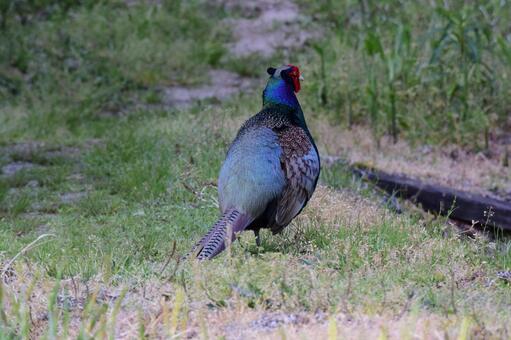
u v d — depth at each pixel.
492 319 7.21
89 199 12.73
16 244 10.33
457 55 17.55
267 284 7.95
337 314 7.35
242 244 9.55
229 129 15.65
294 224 10.52
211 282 8.09
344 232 10.06
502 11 19.31
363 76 18.22
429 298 7.76
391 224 10.60
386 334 6.53
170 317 7.38
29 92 19.06
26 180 13.99
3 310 7.50
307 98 18.38
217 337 6.99
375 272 8.65
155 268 8.91
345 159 15.33
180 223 11.24
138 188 13.05
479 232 11.91
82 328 6.93
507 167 16.19
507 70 18.16
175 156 14.39
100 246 10.18
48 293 8.07
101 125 17.31
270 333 7.09
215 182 12.88
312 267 8.64
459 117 17.30
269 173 9.29
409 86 17.66
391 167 15.52
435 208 13.91
